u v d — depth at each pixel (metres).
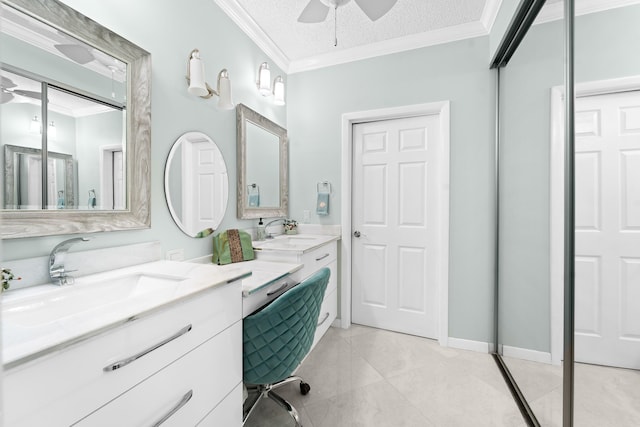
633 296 0.89
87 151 1.12
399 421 1.46
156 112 1.42
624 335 0.91
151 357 0.80
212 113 1.80
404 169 2.43
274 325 1.19
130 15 1.29
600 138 0.97
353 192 2.60
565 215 1.10
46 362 0.58
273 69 2.49
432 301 2.36
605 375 0.96
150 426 0.79
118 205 1.23
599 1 0.96
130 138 1.27
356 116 2.49
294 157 2.72
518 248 1.73
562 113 1.21
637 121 0.85
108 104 1.19
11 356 0.53
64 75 1.05
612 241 0.93
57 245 1.01
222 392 1.08
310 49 2.48
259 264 1.74
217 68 1.83
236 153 2.03
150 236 1.39
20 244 0.95
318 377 1.82
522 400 1.58
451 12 2.01
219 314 1.06
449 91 2.22
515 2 1.57
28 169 0.96
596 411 0.98
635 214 0.87
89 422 0.66
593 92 0.99
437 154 2.33
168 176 1.48
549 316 1.38
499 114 2.04
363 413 1.51
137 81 1.30
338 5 1.62
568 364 1.09
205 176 1.74
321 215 2.63
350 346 2.22
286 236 2.48
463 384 1.75
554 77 1.28
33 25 0.97
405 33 2.25
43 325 0.66
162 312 0.82
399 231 2.45
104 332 0.67
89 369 0.65
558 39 1.24
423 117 2.37
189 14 1.62
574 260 1.07
